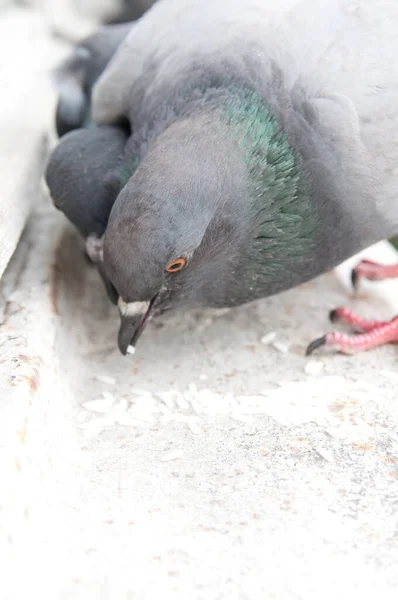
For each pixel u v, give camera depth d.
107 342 0.46
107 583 0.34
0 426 0.35
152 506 0.37
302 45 0.42
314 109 0.41
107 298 0.49
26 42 0.64
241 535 0.36
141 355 0.45
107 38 0.53
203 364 0.45
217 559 0.35
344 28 0.42
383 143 0.41
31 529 0.35
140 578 0.34
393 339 0.46
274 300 0.49
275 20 0.43
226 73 0.42
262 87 0.42
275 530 0.36
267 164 0.41
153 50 0.45
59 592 0.34
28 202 0.45
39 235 0.49
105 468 0.39
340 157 0.41
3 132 0.50
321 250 0.43
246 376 0.44
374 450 0.39
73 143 0.45
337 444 0.40
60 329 0.44
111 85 0.46
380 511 0.37
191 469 0.39
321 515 0.36
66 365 0.43
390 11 0.42
